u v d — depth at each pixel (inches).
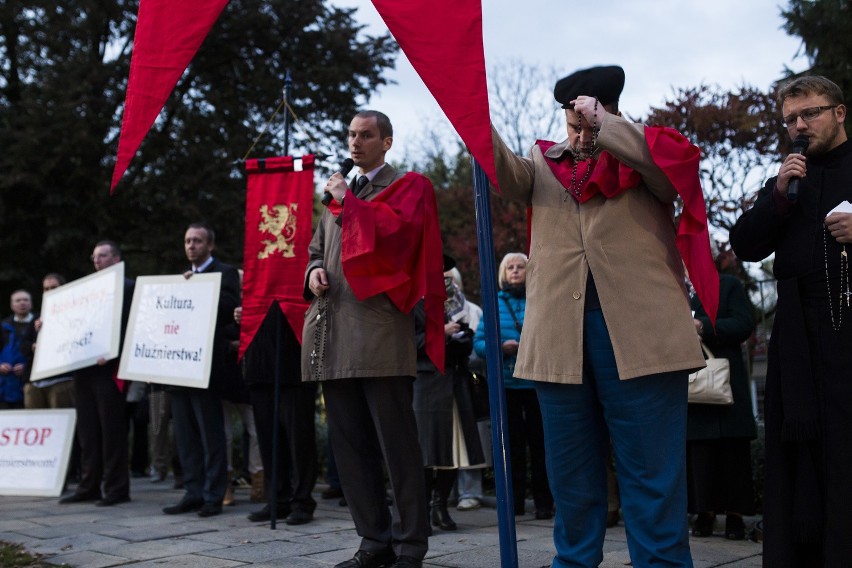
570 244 114.3
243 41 756.6
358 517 149.0
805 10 388.5
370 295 140.5
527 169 122.0
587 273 112.7
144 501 265.7
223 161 722.8
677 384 110.3
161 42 132.4
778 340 112.0
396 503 144.4
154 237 701.9
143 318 243.6
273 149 743.1
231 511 237.8
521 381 225.0
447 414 201.6
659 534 108.9
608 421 112.7
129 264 777.6
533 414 224.2
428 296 151.7
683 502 109.5
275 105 750.5
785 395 108.9
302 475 209.9
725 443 185.3
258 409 215.5
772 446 111.4
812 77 115.0
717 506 183.6
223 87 770.2
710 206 487.8
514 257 235.8
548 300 114.7
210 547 174.7
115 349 251.3
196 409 230.4
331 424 151.3
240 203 715.4
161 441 328.5
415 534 143.3
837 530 102.5
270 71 767.7
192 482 234.2
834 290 107.5
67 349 264.7
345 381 149.3
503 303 235.5
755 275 482.0
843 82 380.5
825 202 110.8
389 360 142.7
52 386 308.5
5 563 162.1
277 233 212.5
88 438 264.5
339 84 760.3
